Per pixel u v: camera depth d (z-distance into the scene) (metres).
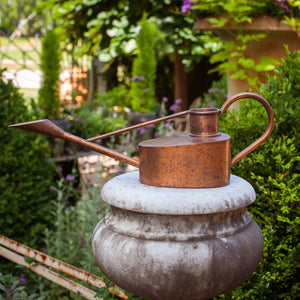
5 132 2.75
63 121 4.52
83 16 6.95
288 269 1.65
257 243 1.24
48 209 2.94
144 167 1.25
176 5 6.51
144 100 6.34
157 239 1.14
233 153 1.82
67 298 2.46
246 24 3.28
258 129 1.80
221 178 1.22
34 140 2.93
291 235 1.65
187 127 4.71
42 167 2.97
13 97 2.83
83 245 2.76
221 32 3.58
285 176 1.68
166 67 8.41
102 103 6.82
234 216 1.21
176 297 1.14
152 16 6.67
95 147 1.30
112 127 5.21
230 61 3.61
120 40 6.96
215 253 1.12
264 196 1.68
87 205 3.03
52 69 5.92
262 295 1.67
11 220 2.66
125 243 1.17
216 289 1.16
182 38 6.72
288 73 1.89
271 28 3.19
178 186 1.20
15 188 2.74
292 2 3.07
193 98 8.38
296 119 1.77
